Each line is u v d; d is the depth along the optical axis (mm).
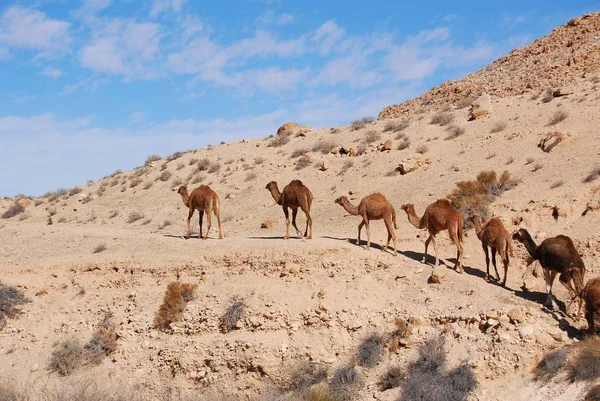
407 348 17656
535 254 17922
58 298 23031
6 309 22438
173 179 40750
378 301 19172
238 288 20703
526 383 15648
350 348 18125
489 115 35250
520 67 47688
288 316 19141
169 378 18953
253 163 39219
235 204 33531
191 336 19781
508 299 17969
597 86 34219
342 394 16797
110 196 41531
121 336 20672
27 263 25141
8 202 46906
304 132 43500
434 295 18797
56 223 37906
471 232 22656
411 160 30969
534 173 25906
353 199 29812
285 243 22297
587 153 25781
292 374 17781
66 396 18359
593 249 19828
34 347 21094
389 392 16531
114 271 23250
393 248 22016
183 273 22188
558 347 16047
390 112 48688
